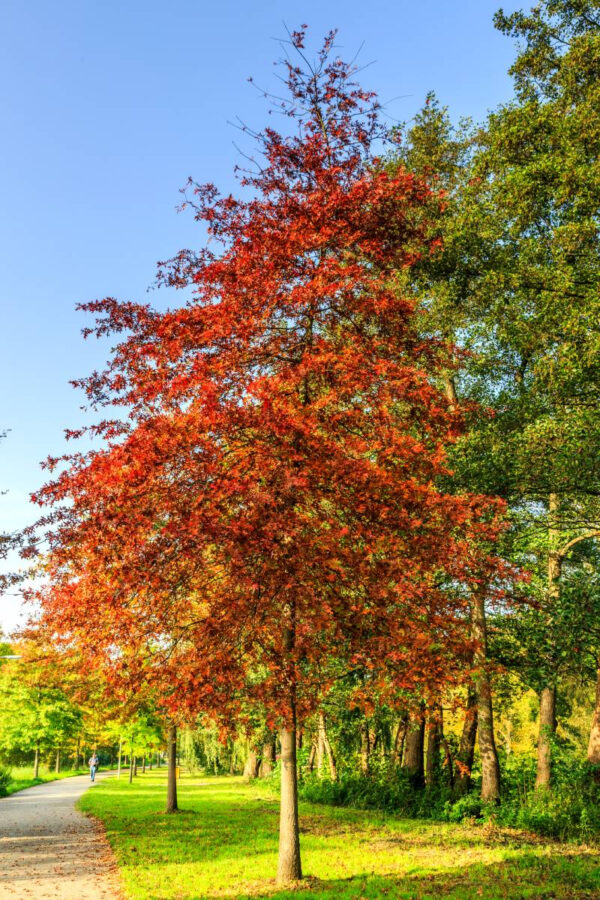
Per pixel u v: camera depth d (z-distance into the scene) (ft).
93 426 32.35
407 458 31.42
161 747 109.29
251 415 28.43
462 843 43.91
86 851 44.78
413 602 30.81
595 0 56.90
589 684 63.41
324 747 88.12
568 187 52.31
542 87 61.21
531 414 55.21
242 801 79.30
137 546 27.55
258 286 31.78
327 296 32.14
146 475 27.37
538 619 54.03
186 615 33.14
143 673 30.83
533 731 102.94
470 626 33.86
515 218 59.52
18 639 49.21
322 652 30.01
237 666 28.63
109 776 179.93
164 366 32.09
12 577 31.99
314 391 33.63
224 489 26.91
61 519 28.99
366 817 60.08
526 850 40.47
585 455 48.73
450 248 57.67
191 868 36.42
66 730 147.13
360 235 33.09
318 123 36.94
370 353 32.01
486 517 35.96
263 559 26.55
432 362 34.88
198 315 31.83
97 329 33.53
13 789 113.19
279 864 32.32
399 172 35.14
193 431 28.37
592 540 65.46
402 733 82.53
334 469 28.91
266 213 34.76
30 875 36.27
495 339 61.26
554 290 54.19
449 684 31.50
